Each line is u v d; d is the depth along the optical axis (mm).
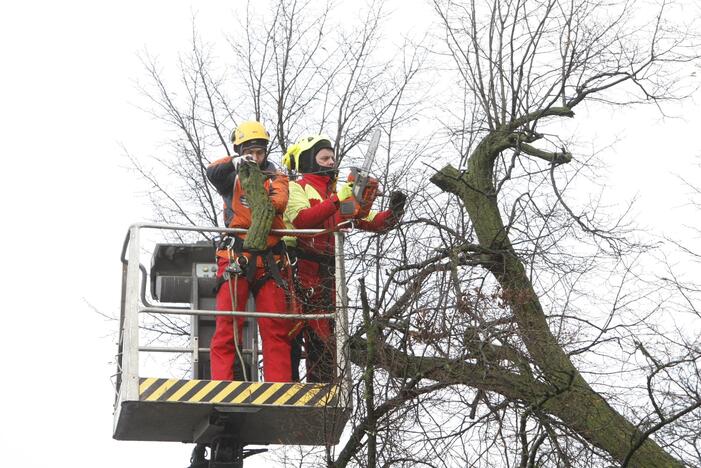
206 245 23016
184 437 22172
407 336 19766
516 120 23531
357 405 19891
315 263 22438
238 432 21641
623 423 21906
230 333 21859
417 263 20844
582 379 21844
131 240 21391
